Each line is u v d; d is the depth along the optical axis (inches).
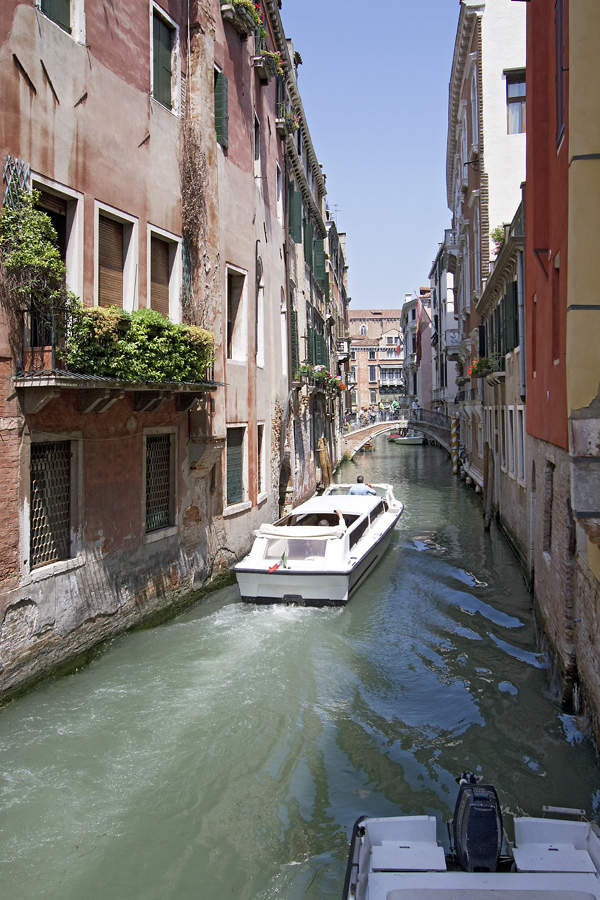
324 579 373.7
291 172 717.9
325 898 171.8
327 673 302.7
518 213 458.3
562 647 280.4
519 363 490.9
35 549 267.9
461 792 165.0
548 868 153.2
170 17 368.5
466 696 287.7
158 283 365.1
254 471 496.7
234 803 210.5
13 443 252.4
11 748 236.1
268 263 552.7
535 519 416.8
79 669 292.2
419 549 570.3
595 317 199.0
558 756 239.6
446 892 144.9
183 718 259.3
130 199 329.7
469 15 777.6
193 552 396.5
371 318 3403.1
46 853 187.3
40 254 247.9
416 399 2529.5
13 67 254.1
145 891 174.4
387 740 249.9
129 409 327.0
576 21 197.9
